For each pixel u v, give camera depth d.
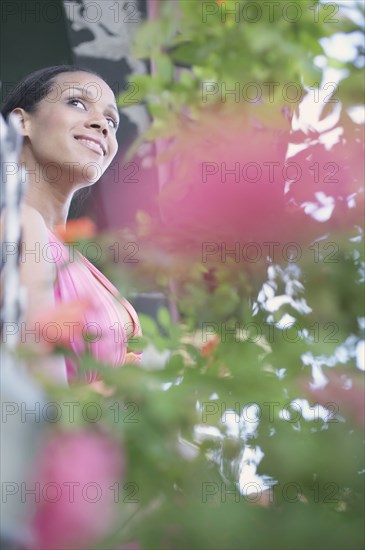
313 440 2.06
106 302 3.53
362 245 2.46
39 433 1.90
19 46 8.12
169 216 2.63
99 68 7.59
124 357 3.52
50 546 1.84
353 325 2.38
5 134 2.57
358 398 2.17
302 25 2.95
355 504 2.01
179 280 2.52
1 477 1.84
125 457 1.93
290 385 2.16
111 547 1.88
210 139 2.71
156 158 2.80
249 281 2.47
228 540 1.92
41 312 2.28
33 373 2.00
